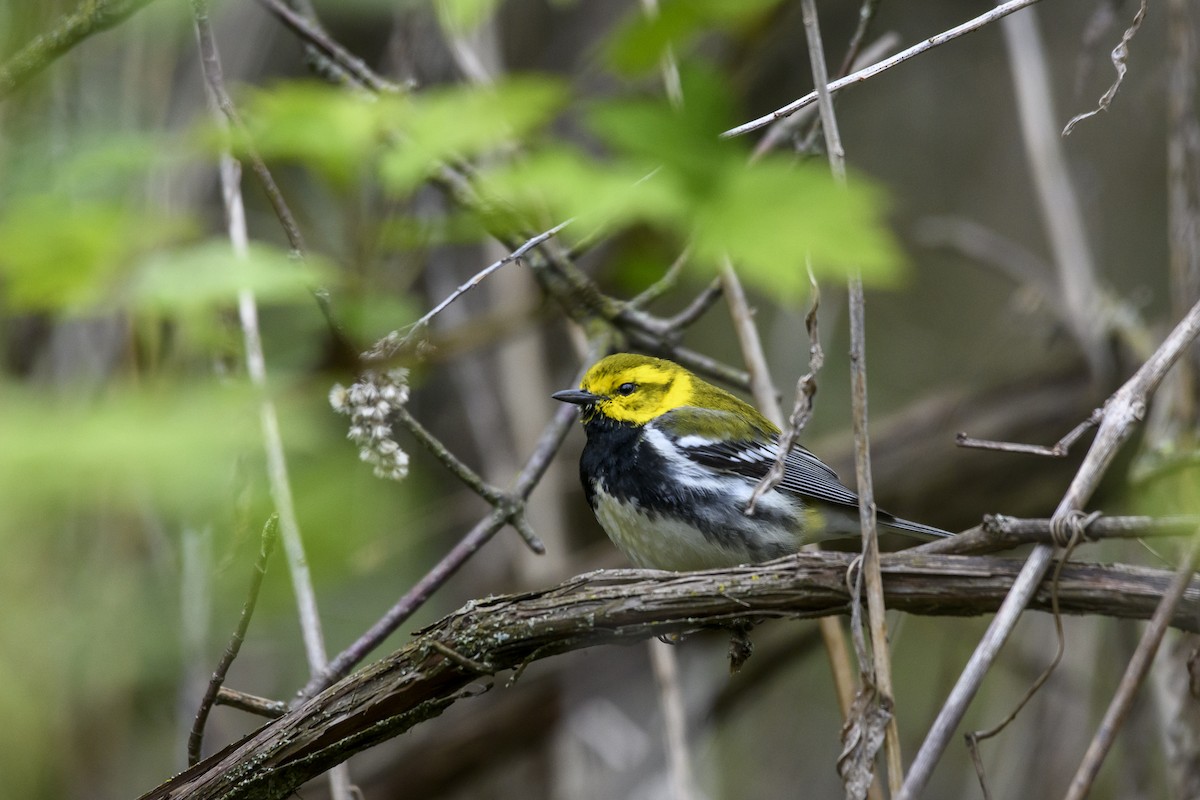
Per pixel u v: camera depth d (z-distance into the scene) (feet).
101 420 12.46
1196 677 22.03
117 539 28.40
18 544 24.71
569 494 45.57
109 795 30.53
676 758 29.48
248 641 38.68
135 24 30.58
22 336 28.81
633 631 20.66
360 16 37.70
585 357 33.22
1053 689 37.58
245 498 22.45
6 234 16.74
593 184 13.67
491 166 22.82
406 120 17.42
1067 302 37.09
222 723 37.99
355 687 20.94
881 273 11.48
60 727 29.09
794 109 19.67
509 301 38.81
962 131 53.36
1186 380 27.78
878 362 50.96
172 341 26.37
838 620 26.32
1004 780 38.09
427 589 24.93
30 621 25.94
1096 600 19.45
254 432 14.87
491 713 39.32
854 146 53.11
